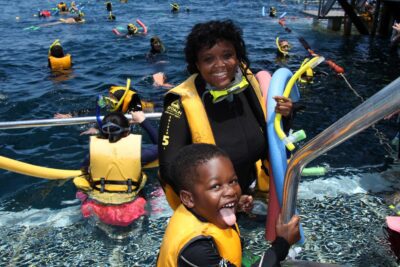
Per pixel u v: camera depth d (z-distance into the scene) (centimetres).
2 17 1875
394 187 405
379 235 327
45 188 418
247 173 246
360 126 133
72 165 488
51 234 343
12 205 390
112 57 1049
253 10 2166
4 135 559
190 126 227
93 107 671
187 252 160
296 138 223
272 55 1084
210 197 159
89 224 354
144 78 848
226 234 168
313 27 1623
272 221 262
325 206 368
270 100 252
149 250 323
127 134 384
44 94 737
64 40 1304
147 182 426
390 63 1020
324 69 941
